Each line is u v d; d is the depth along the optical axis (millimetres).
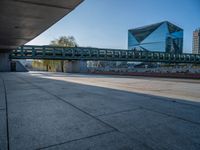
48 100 7297
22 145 3178
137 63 105000
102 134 3689
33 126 4141
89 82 16844
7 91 9844
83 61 61594
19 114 5141
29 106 6164
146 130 3920
